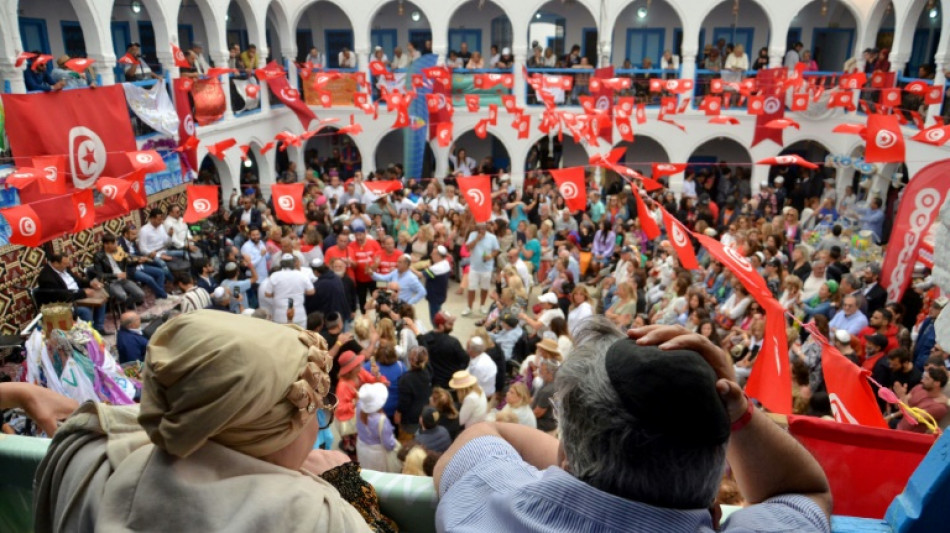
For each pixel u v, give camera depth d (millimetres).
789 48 22828
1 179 10469
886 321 8094
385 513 1403
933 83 15664
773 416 3078
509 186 20031
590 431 950
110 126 11266
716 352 1041
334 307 10766
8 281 10875
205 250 13562
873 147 8680
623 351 975
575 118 14695
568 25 23141
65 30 17281
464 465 1252
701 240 5020
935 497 1050
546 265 13953
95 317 10969
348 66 20953
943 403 6289
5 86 11250
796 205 19375
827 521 1104
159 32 14617
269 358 1000
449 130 14836
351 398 7020
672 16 22609
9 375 8328
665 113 15156
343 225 13703
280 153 23562
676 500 948
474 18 23484
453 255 15133
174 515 952
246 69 17109
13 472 1584
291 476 1039
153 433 982
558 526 976
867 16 18672
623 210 16469
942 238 2207
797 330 8164
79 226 8086
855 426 1813
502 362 8484
